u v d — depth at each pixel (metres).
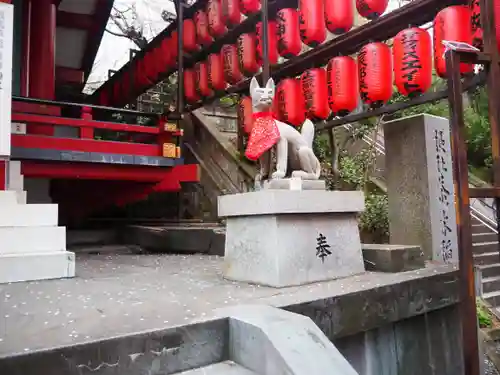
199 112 13.82
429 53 5.24
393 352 4.45
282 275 4.36
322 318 3.64
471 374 3.61
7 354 2.20
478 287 8.83
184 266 6.32
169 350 2.72
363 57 5.64
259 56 7.75
